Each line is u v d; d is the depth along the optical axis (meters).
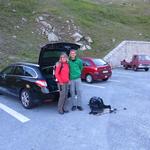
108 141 7.45
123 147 7.03
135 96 13.76
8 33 27.42
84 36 32.09
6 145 7.28
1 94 13.27
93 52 30.48
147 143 7.30
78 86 10.65
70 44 11.05
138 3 55.31
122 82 19.05
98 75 18.47
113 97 13.49
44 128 8.59
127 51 33.03
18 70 11.62
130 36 36.34
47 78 10.66
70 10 37.38
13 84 11.64
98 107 10.42
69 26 32.62
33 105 10.83
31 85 10.67
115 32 36.03
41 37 29.30
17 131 8.34
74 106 10.72
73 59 10.52
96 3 47.19
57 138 7.72
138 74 24.78
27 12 32.62
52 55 11.10
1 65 20.66
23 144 7.33
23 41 26.97
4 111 10.59
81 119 9.48
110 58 30.23
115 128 8.52
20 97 11.30
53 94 10.53
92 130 8.34
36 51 25.88
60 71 10.02
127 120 9.37
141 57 28.47
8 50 24.06
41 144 7.31
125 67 30.08
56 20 32.78
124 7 51.09
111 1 55.75
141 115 10.02
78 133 8.09
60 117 9.75
